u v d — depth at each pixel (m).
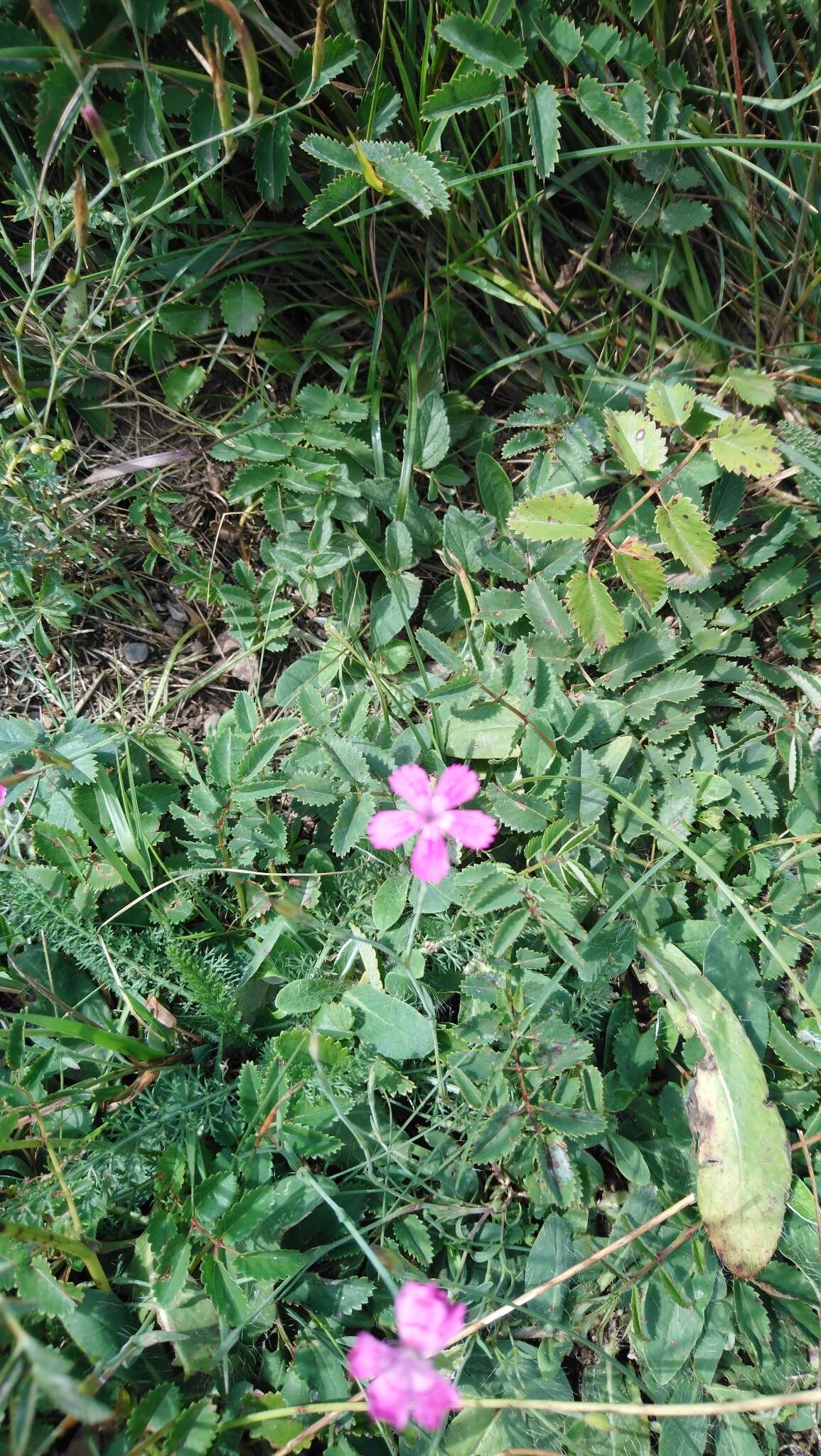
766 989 0.22
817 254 0.24
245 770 0.21
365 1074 0.20
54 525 0.22
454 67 0.23
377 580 0.23
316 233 0.23
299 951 0.21
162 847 0.22
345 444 0.23
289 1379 0.19
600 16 0.23
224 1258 0.18
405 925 0.21
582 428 0.23
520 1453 0.17
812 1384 0.20
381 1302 0.19
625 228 0.24
